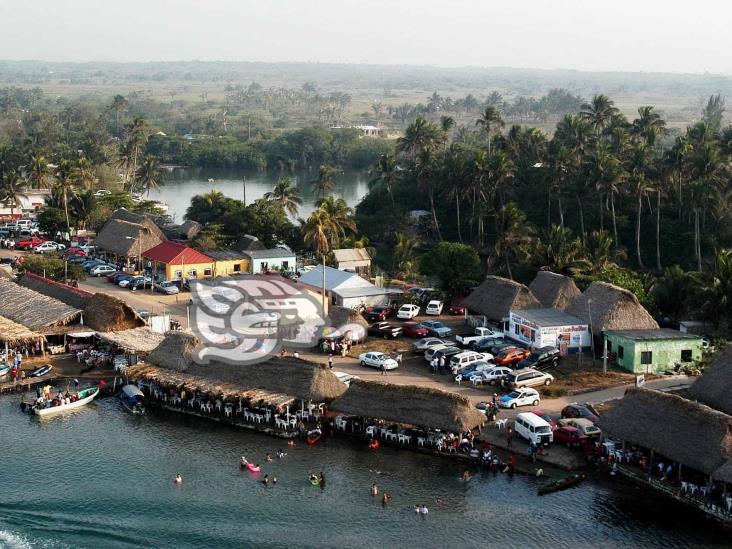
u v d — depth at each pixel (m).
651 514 67.38
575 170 187.50
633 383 93.94
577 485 72.06
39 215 188.50
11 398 92.12
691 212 172.62
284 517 66.94
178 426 84.81
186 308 124.56
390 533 64.75
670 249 173.62
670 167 173.38
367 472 74.62
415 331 112.19
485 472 74.62
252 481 72.81
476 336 107.69
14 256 163.12
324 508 68.25
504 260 151.12
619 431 74.06
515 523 66.06
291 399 83.38
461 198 192.38
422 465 76.06
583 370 98.19
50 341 107.06
